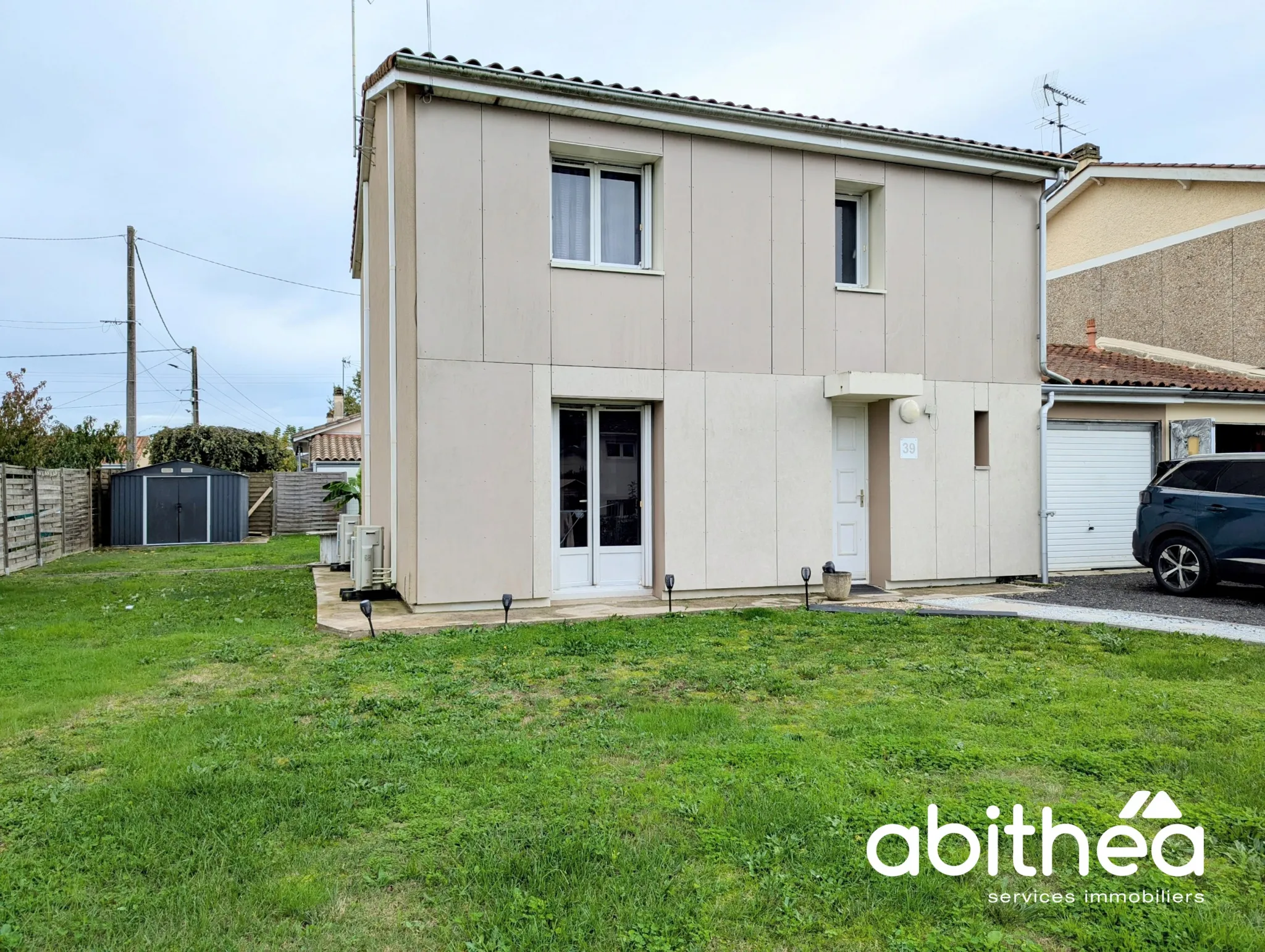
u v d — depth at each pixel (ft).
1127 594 34.09
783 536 34.01
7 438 66.28
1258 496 31.40
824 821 11.51
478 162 29.32
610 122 31.07
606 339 31.22
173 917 9.20
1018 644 23.61
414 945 8.75
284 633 25.89
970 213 37.60
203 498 71.00
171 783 12.96
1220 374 50.29
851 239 36.91
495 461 29.55
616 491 32.86
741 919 9.24
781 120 32.48
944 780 13.17
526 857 10.45
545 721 16.49
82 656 22.41
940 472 36.70
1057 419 42.37
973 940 8.80
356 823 11.67
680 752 14.52
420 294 28.58
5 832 11.44
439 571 28.81
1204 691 18.25
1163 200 56.80
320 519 81.35
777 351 33.96
